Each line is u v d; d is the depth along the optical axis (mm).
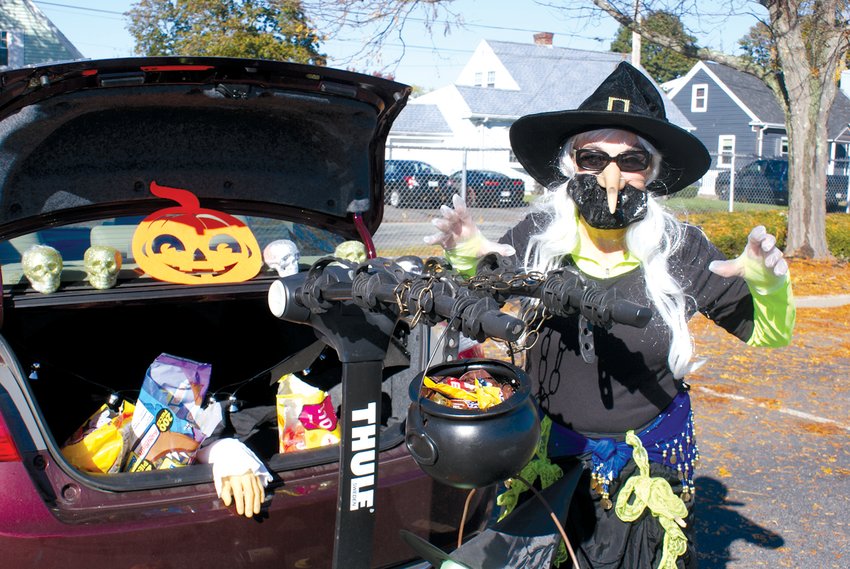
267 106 2883
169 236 2990
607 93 2279
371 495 2080
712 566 3604
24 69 2350
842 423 5648
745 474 4684
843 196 29328
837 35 14148
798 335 8664
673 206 2613
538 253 2432
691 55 14875
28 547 2107
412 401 1909
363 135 3102
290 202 3209
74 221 2947
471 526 2781
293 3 10805
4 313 2658
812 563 3648
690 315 2391
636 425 2363
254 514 2305
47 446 2236
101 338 3383
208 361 3531
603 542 2316
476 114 36875
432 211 19266
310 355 3398
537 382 2473
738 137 41062
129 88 2637
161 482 2287
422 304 1701
